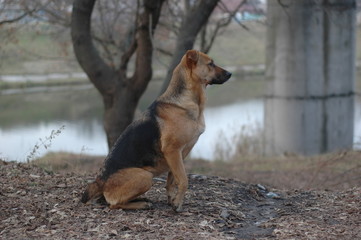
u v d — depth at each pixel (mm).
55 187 6586
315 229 5430
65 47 15008
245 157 15266
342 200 6656
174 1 14031
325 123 16094
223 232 5348
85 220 5445
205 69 5680
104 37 14516
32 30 15219
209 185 7148
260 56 33375
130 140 5688
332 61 15922
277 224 5621
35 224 5328
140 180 5594
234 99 26422
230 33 17469
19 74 27750
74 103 25234
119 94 11766
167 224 5391
